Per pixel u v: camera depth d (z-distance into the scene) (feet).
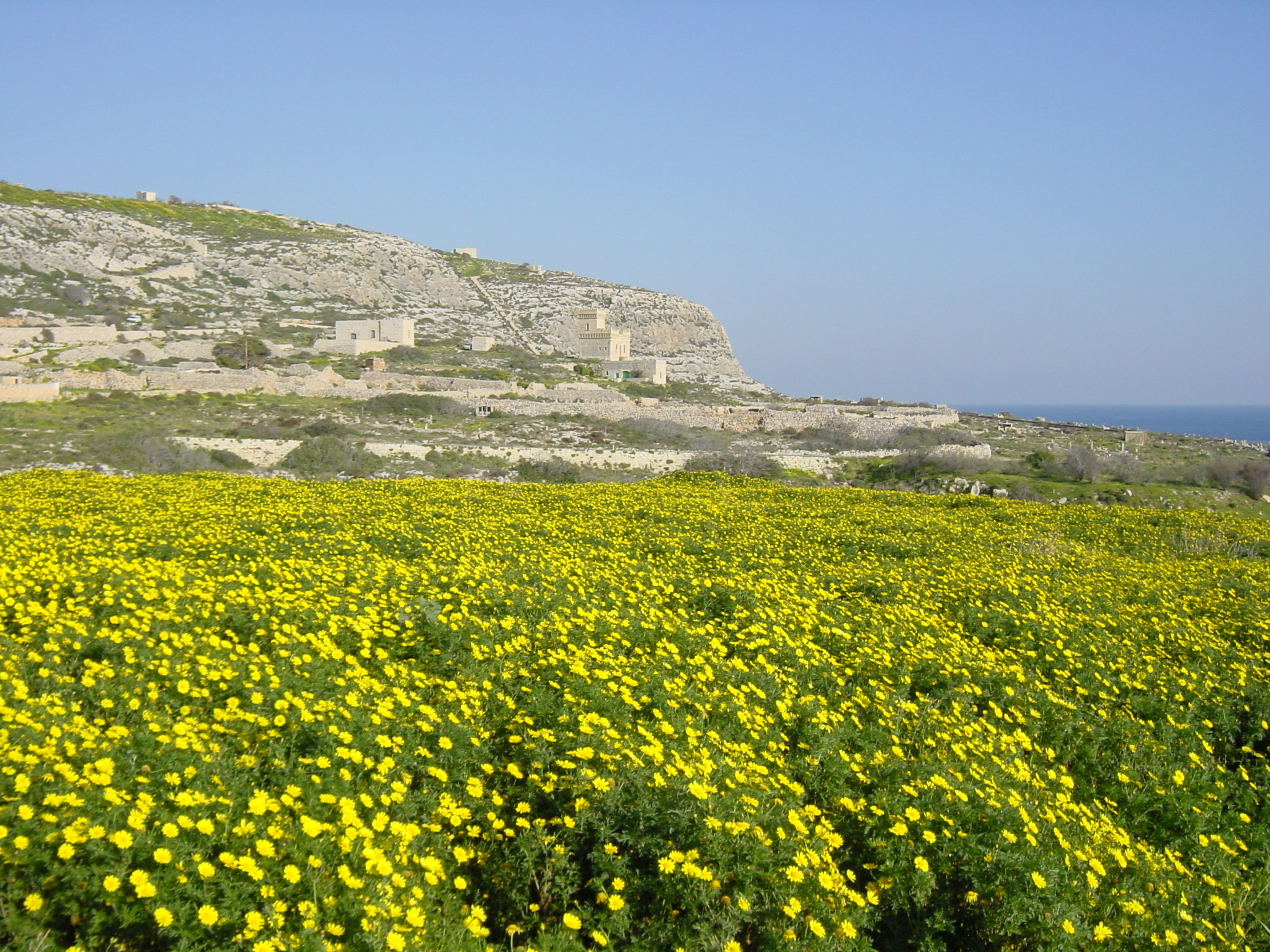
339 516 74.13
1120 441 304.09
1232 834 30.63
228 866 20.12
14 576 41.60
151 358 290.97
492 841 24.98
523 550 62.49
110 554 52.24
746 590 51.21
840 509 99.30
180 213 549.95
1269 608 57.41
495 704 32.55
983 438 286.87
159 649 33.47
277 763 25.99
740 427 281.13
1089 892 23.88
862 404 386.93
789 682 37.24
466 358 373.40
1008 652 45.27
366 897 20.27
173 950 18.35
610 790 25.35
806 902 22.38
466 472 189.57
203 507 76.74
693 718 31.53
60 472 109.29
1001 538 82.43
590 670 34.55
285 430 210.18
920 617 49.32
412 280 539.29
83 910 19.07
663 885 22.62
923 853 24.94
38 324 311.68
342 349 352.49
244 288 459.32
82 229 449.48
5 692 28.09
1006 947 22.45
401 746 27.89
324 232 591.78
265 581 46.65
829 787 28.78
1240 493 180.14
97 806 21.12
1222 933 23.89
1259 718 39.40
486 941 21.98
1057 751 35.32
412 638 38.88
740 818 24.52
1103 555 77.77
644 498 99.91
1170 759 35.01
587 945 22.06
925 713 35.73
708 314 621.72
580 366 381.40
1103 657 45.09
